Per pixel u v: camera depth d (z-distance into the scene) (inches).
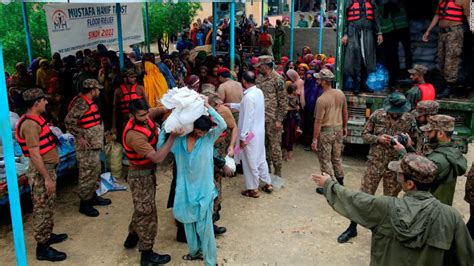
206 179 160.2
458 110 260.4
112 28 421.1
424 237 100.0
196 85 277.3
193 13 782.5
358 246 189.5
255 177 235.3
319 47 641.6
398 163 114.3
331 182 117.3
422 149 171.9
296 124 295.4
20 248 143.0
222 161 186.1
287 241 193.9
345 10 279.6
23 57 484.7
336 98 221.6
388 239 104.9
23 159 214.2
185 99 149.9
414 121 179.6
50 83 319.3
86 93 210.1
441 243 99.1
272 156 253.8
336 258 180.2
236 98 252.7
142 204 166.6
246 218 215.3
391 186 181.2
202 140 158.6
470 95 278.2
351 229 193.9
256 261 178.1
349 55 279.9
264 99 243.3
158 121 232.4
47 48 493.0
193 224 168.1
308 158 304.3
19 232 141.9
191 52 500.4
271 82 243.8
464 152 261.9
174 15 724.7
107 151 257.3
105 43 414.3
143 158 163.2
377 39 283.9
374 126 184.2
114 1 194.2
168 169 282.8
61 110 311.1
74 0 173.8
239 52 551.8
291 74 309.1
